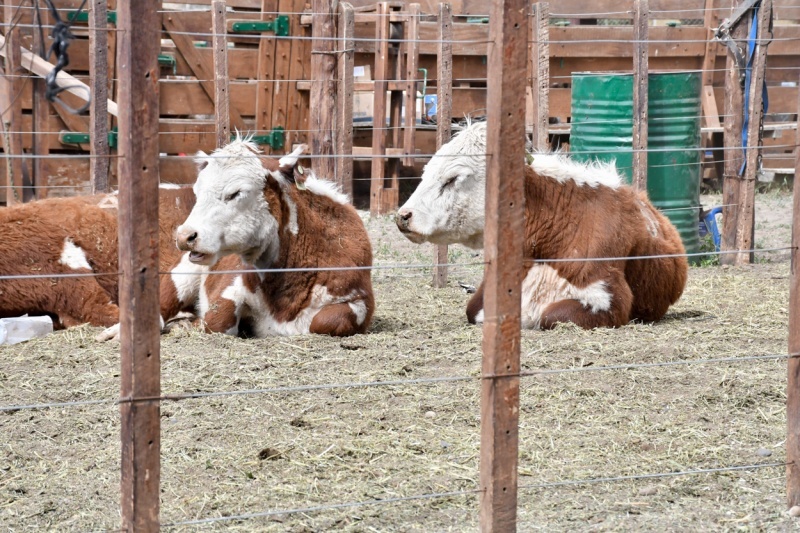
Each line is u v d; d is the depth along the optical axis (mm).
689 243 11125
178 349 6719
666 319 8086
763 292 9227
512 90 3434
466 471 4617
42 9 12703
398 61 14594
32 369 6297
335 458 4773
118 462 4730
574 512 4148
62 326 7648
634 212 7727
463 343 6945
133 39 3061
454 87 16125
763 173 16953
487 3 16531
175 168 13945
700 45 16625
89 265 7762
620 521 4055
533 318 7598
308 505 4211
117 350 6766
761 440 5098
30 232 7609
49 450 4879
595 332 7180
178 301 7922
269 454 4781
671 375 6141
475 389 5867
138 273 3170
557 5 17000
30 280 7512
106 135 9844
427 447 4934
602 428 5234
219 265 7867
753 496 4383
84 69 13352
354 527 3971
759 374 6184
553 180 7555
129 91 3080
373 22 15430
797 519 4133
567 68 16328
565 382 5953
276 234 7277
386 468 4648
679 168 10930
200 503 4211
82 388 5879
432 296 9305
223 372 6152
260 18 14609
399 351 6742
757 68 10883
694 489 4441
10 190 12617
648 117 10852
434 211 7520
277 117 14445
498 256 3494
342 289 7492
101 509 4160
